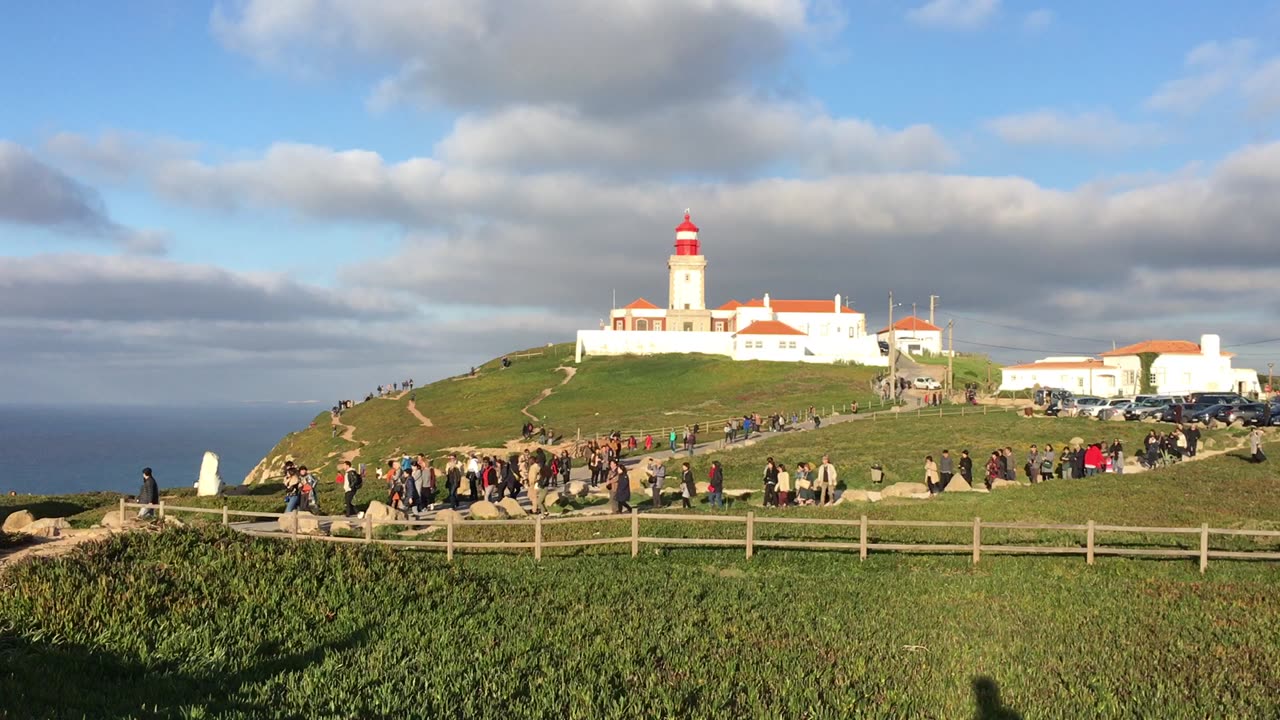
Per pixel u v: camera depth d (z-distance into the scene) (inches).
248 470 7554.1
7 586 569.9
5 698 414.9
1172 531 852.0
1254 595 729.0
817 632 603.8
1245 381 4023.1
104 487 5876.0
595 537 1035.3
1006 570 843.4
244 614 581.0
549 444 2938.0
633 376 4800.7
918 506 1272.1
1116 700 470.9
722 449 2385.6
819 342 5216.5
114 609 553.9
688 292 6028.5
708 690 474.3
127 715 410.9
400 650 526.6
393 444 3531.0
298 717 420.8
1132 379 4256.9
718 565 878.4
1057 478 1646.2
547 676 488.1
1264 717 448.5
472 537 1053.8
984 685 496.1
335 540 820.0
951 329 4303.6
